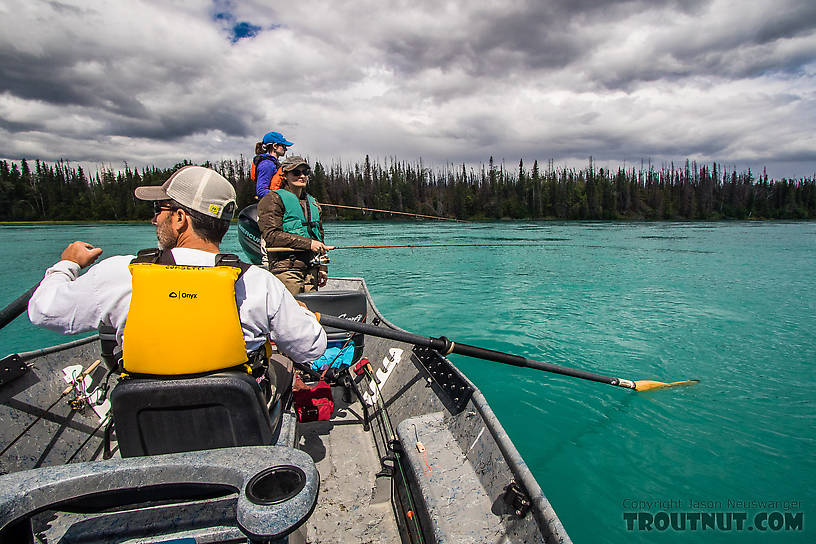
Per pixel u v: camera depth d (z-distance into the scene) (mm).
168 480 1154
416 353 3340
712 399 4402
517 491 1702
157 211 1692
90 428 2727
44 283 1592
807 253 19016
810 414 4035
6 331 7355
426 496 1852
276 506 983
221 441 1509
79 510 1428
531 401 4375
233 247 19797
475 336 6570
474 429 2184
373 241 27281
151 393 1431
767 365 5270
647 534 2648
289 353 1816
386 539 2117
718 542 2561
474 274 13672
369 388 3596
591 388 4668
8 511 1012
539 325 7199
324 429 3141
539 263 16375
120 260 1566
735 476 3180
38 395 2557
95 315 1530
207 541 1385
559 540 1409
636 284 11242
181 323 1422
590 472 3250
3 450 2238
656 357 5539
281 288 1703
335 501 2379
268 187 4586
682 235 32031
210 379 1448
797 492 3006
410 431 2375
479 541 1616
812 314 7742
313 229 3936
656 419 3973
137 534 1401
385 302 9406
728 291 10195
